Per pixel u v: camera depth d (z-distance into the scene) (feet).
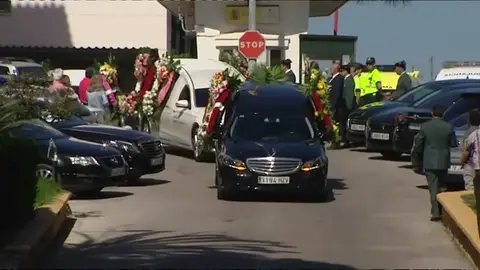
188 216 100.83
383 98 196.75
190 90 164.66
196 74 168.14
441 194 99.50
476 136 97.14
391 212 104.99
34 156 83.15
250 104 122.21
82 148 111.65
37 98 128.98
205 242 84.79
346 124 180.86
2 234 77.30
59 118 130.31
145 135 129.70
